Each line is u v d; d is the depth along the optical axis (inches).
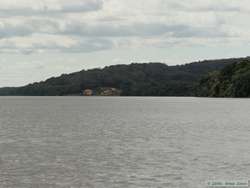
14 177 1632.6
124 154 2113.7
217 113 5649.6
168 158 1984.5
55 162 1911.9
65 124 3961.6
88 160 1956.2
